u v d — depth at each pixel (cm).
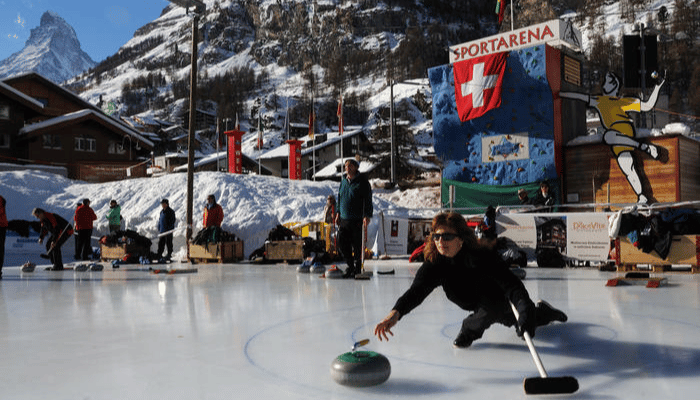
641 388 238
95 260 1620
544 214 1066
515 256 1045
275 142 13812
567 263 1063
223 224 1773
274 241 1391
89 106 5272
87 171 3591
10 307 546
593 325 395
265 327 410
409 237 1448
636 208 877
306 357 310
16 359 314
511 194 1554
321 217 1850
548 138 1501
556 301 532
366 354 259
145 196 2158
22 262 1584
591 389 238
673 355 297
